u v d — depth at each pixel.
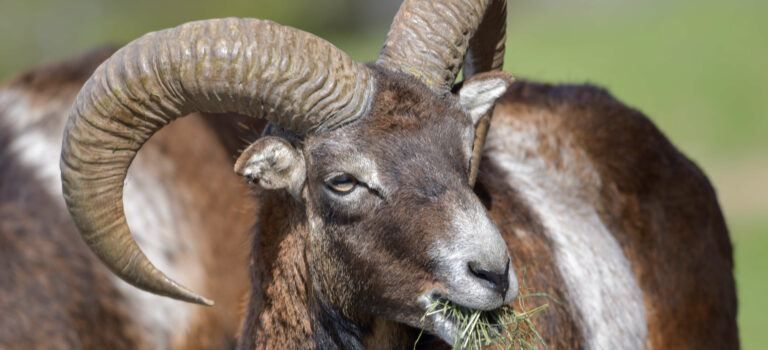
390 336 21.11
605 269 24.73
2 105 32.47
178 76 18.83
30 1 154.25
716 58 113.81
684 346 26.70
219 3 180.00
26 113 31.97
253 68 18.73
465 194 18.91
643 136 27.72
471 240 18.42
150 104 19.05
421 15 20.58
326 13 192.62
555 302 22.48
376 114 19.20
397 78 19.64
